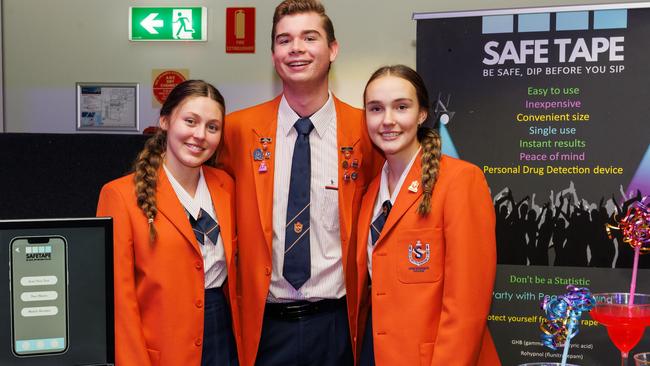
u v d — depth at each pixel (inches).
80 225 51.4
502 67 114.4
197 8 138.7
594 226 111.4
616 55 110.0
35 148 106.9
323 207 87.2
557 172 112.7
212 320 81.4
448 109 116.4
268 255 85.7
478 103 115.4
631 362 110.0
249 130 89.5
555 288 113.1
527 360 114.3
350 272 86.1
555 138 112.7
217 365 81.6
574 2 128.1
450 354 74.2
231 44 138.5
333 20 136.1
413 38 134.1
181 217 79.8
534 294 114.0
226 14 138.3
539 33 112.9
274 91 138.3
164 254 78.3
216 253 82.4
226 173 89.6
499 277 115.2
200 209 82.4
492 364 83.0
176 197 80.7
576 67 111.6
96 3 141.7
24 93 144.3
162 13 139.6
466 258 75.2
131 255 78.2
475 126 115.6
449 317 75.0
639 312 77.7
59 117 143.9
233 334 86.6
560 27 112.0
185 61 140.2
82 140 107.4
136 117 142.0
